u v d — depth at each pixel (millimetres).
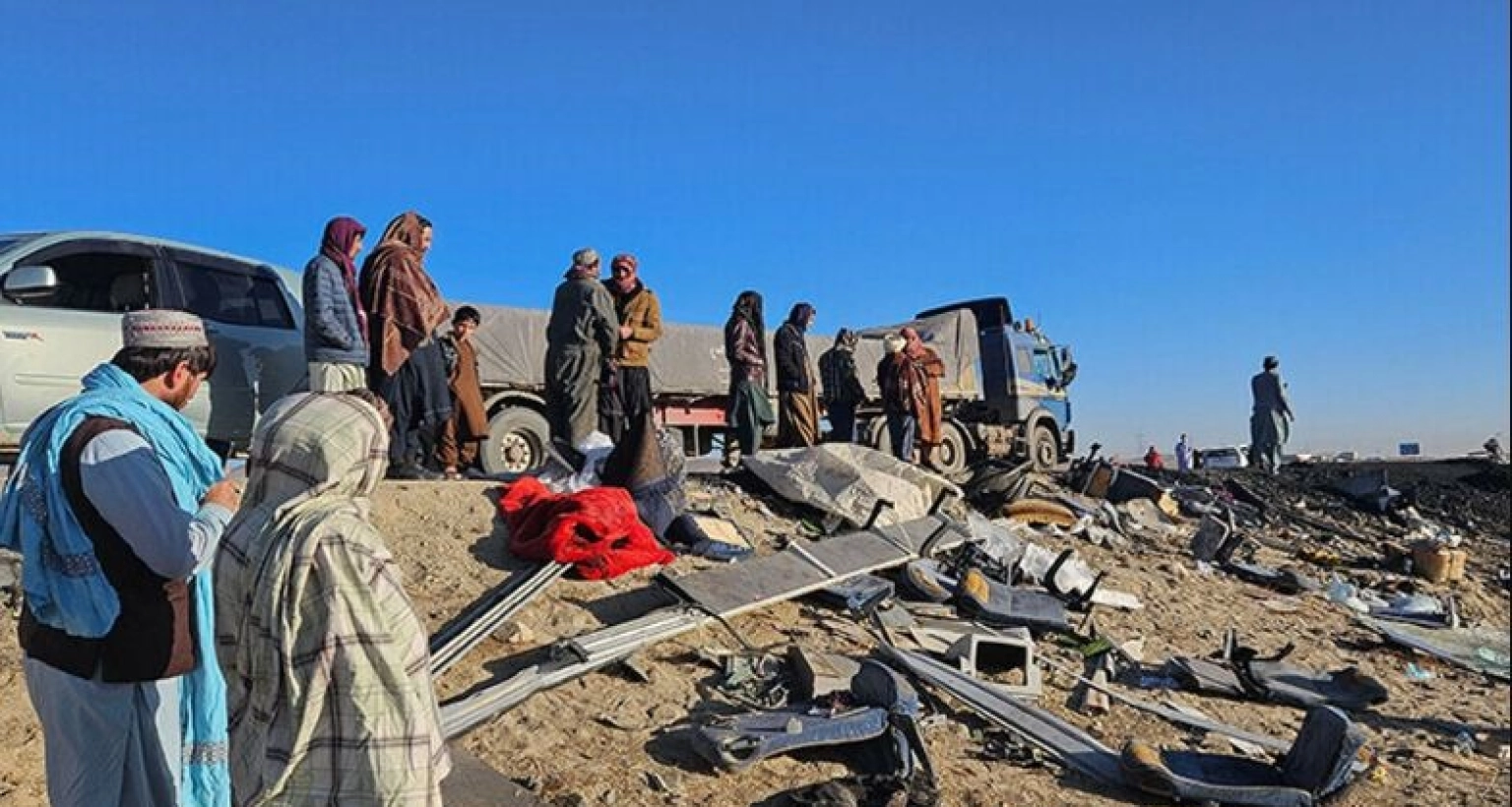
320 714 2551
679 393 14117
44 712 3023
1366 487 20719
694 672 6359
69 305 7355
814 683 6129
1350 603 11984
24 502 2979
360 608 2582
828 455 10109
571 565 7094
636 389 9539
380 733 2547
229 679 2730
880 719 5578
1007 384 19766
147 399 3158
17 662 5270
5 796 4340
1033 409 20031
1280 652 8938
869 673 5895
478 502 7684
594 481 8281
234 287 8250
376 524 7203
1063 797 5695
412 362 7930
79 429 2977
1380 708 8617
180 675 3143
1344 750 5820
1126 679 8078
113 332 7375
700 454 15117
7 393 6852
